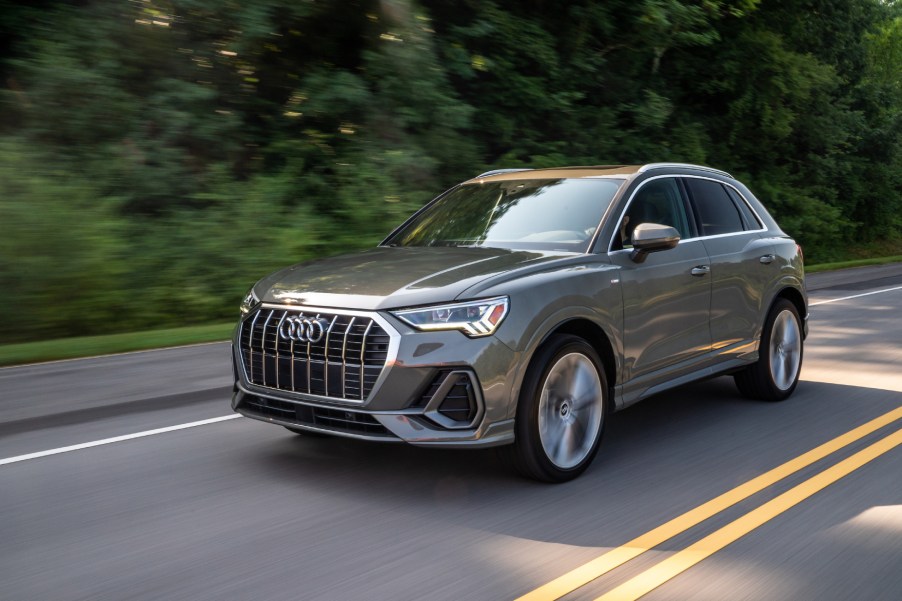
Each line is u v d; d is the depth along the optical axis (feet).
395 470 15.96
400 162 49.08
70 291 34.58
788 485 15.15
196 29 47.14
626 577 11.30
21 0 46.75
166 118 44.50
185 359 27.58
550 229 17.39
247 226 41.81
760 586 11.03
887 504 14.16
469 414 14.17
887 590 10.93
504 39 59.88
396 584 11.09
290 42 51.42
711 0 70.79
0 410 20.57
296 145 49.37
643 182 18.54
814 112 96.48
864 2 102.27
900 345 30.86
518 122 63.41
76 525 13.20
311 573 11.44
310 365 14.62
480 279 14.64
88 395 22.18
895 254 114.73
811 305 43.83
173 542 12.52
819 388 23.49
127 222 39.60
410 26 50.67
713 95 84.79
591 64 66.80
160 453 17.06
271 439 18.04
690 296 18.40
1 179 35.32
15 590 10.93
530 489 14.93
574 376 15.48
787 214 92.48
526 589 10.93
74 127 42.86
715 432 18.80
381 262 16.15
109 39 45.19
